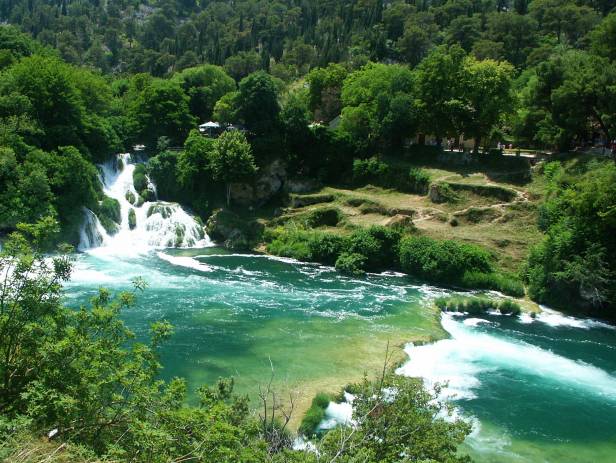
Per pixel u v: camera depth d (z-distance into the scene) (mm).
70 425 15352
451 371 39969
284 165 89312
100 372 16984
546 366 41719
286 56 189250
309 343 42812
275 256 73938
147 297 52312
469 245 64750
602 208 54781
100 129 82938
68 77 80812
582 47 141625
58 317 17141
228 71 166125
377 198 83125
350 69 148500
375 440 18984
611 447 30984
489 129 88125
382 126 92125
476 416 33531
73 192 68562
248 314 49125
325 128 93562
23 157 66312
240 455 15211
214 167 82125
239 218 82625
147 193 84500
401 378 22156
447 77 88125
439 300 54438
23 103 71438
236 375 36250
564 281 55938
